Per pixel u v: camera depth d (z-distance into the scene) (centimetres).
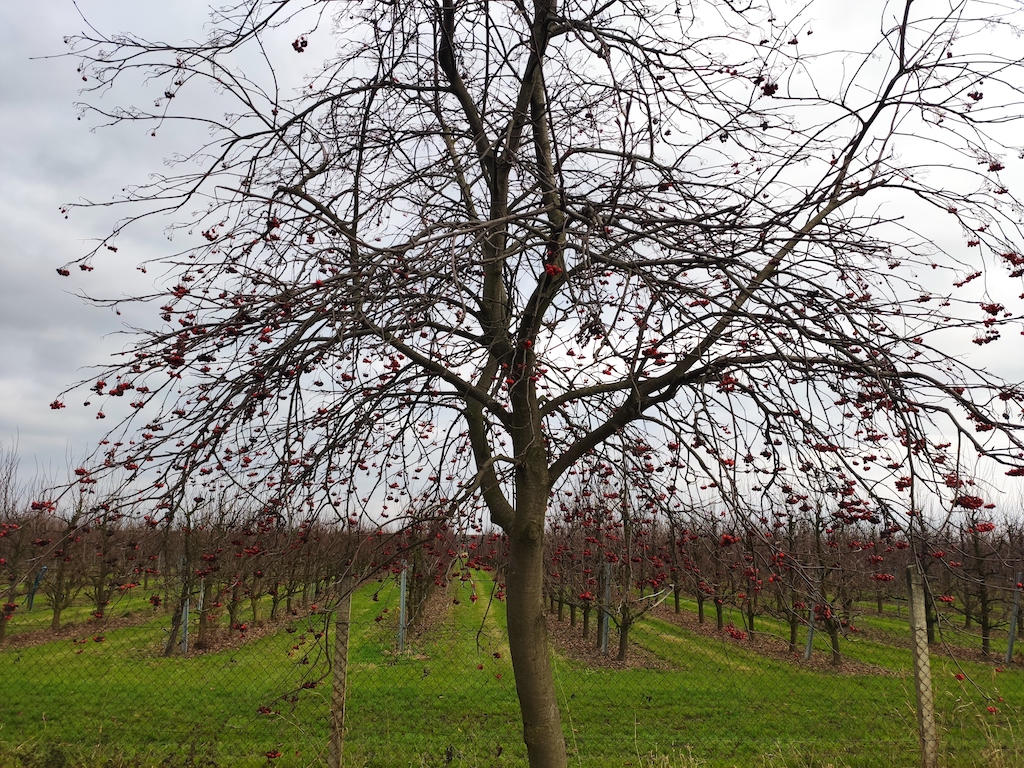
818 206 355
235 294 281
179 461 307
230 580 337
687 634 1079
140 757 518
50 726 607
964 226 338
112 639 753
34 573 271
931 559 346
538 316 349
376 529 308
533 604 341
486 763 539
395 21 359
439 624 1066
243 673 727
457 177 409
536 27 377
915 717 679
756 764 557
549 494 360
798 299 317
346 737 589
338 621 388
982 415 269
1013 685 800
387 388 348
